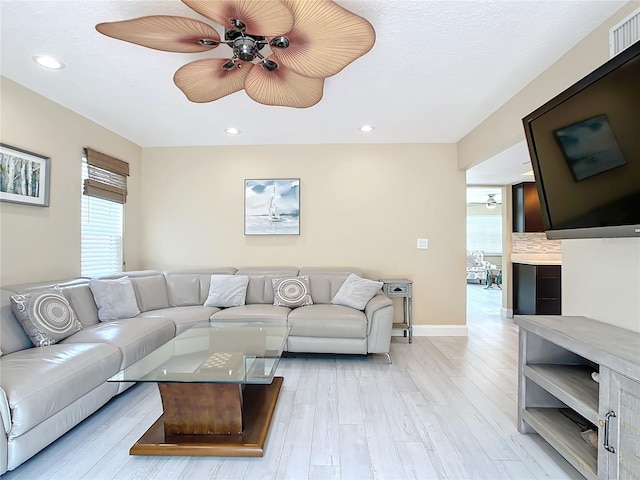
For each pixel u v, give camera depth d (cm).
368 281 359
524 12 182
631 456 129
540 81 248
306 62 187
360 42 168
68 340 237
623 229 155
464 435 202
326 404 240
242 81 219
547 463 176
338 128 368
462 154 402
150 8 183
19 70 243
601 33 192
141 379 179
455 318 422
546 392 203
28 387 166
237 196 429
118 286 310
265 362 202
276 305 367
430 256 423
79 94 283
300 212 426
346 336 320
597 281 202
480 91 276
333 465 175
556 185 192
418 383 277
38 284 259
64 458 180
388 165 423
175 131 377
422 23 190
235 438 189
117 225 392
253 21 151
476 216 1081
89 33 201
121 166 386
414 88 271
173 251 431
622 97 146
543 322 195
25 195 267
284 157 427
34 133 276
